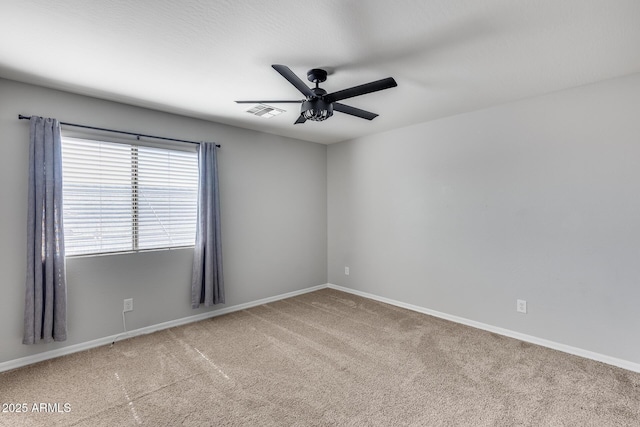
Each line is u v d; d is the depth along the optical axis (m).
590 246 2.63
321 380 2.32
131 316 3.13
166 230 3.38
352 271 4.70
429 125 3.72
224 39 1.93
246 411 1.98
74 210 2.82
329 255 5.05
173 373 2.43
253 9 1.63
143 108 3.19
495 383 2.27
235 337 3.10
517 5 1.60
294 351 2.79
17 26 1.77
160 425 1.86
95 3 1.57
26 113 2.57
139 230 3.20
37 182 2.54
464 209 3.43
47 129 2.60
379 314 3.76
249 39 1.93
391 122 3.77
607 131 2.54
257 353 2.76
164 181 3.36
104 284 2.97
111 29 1.82
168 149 3.37
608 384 2.25
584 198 2.65
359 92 2.16
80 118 2.83
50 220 2.59
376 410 1.98
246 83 2.60
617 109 2.49
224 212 3.83
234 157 3.91
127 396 2.13
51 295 2.60
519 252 3.03
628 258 2.46
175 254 3.43
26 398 2.12
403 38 1.91
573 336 2.72
